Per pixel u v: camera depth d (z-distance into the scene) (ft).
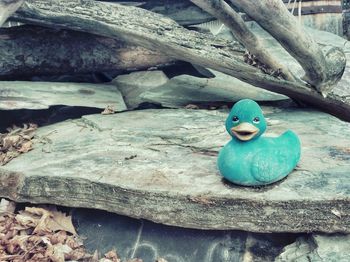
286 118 2.87
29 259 1.90
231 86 3.61
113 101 3.25
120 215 2.05
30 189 2.10
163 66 3.85
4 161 2.34
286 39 2.35
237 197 1.69
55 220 2.10
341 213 1.63
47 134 2.74
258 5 2.13
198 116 2.89
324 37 4.49
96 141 2.50
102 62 3.56
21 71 3.30
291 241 1.79
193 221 1.77
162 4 3.81
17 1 2.03
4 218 2.15
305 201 1.63
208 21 3.92
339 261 1.57
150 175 1.95
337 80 2.70
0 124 2.94
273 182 1.76
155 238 1.94
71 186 2.01
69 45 3.41
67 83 3.38
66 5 2.93
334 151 2.13
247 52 2.80
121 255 1.94
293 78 2.81
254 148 1.69
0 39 3.22
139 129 2.58
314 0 4.78
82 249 2.00
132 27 2.83
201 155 2.17
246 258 1.77
